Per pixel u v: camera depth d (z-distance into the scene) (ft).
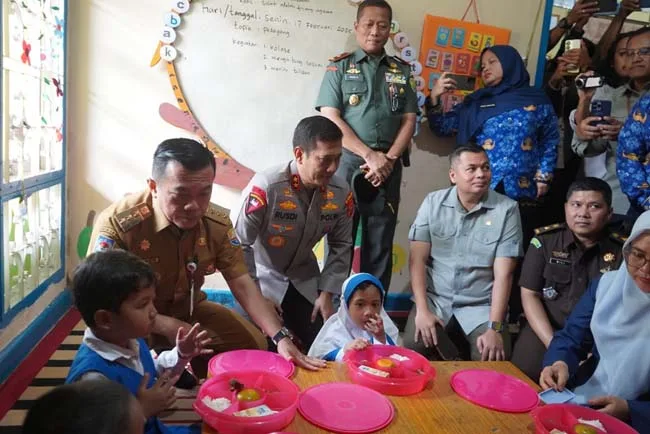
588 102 10.21
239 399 4.01
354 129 8.96
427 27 9.93
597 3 10.15
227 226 6.07
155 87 9.57
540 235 7.14
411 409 4.22
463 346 7.57
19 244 7.41
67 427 2.56
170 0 9.30
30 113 7.64
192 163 5.01
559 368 5.20
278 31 9.66
